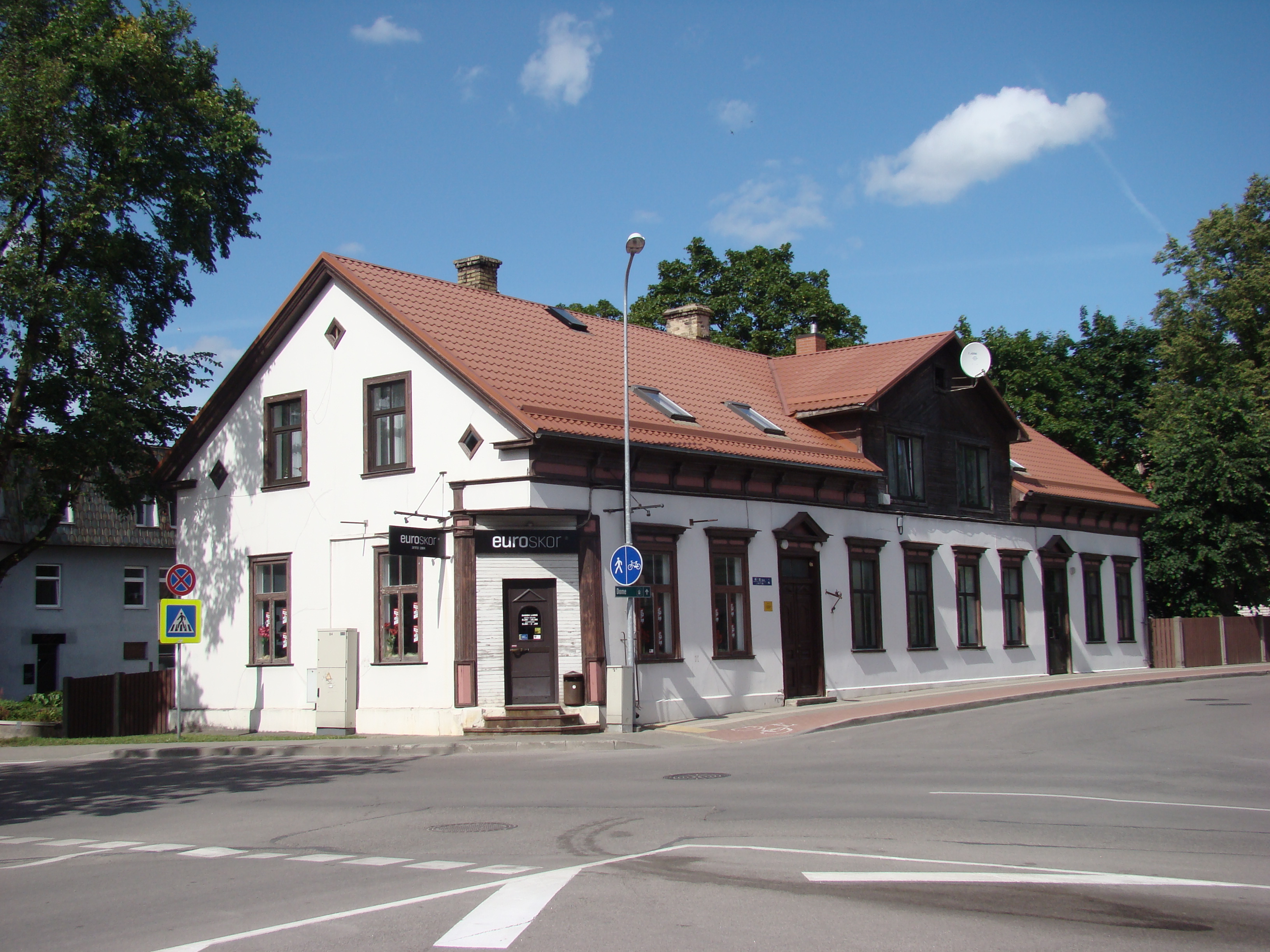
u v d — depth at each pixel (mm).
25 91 25734
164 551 46188
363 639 22734
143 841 11023
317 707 22906
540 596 21328
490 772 15852
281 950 6512
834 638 26594
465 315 24297
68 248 27953
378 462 23062
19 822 12930
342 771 16781
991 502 32781
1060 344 53250
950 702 24016
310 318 24391
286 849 10125
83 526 43219
